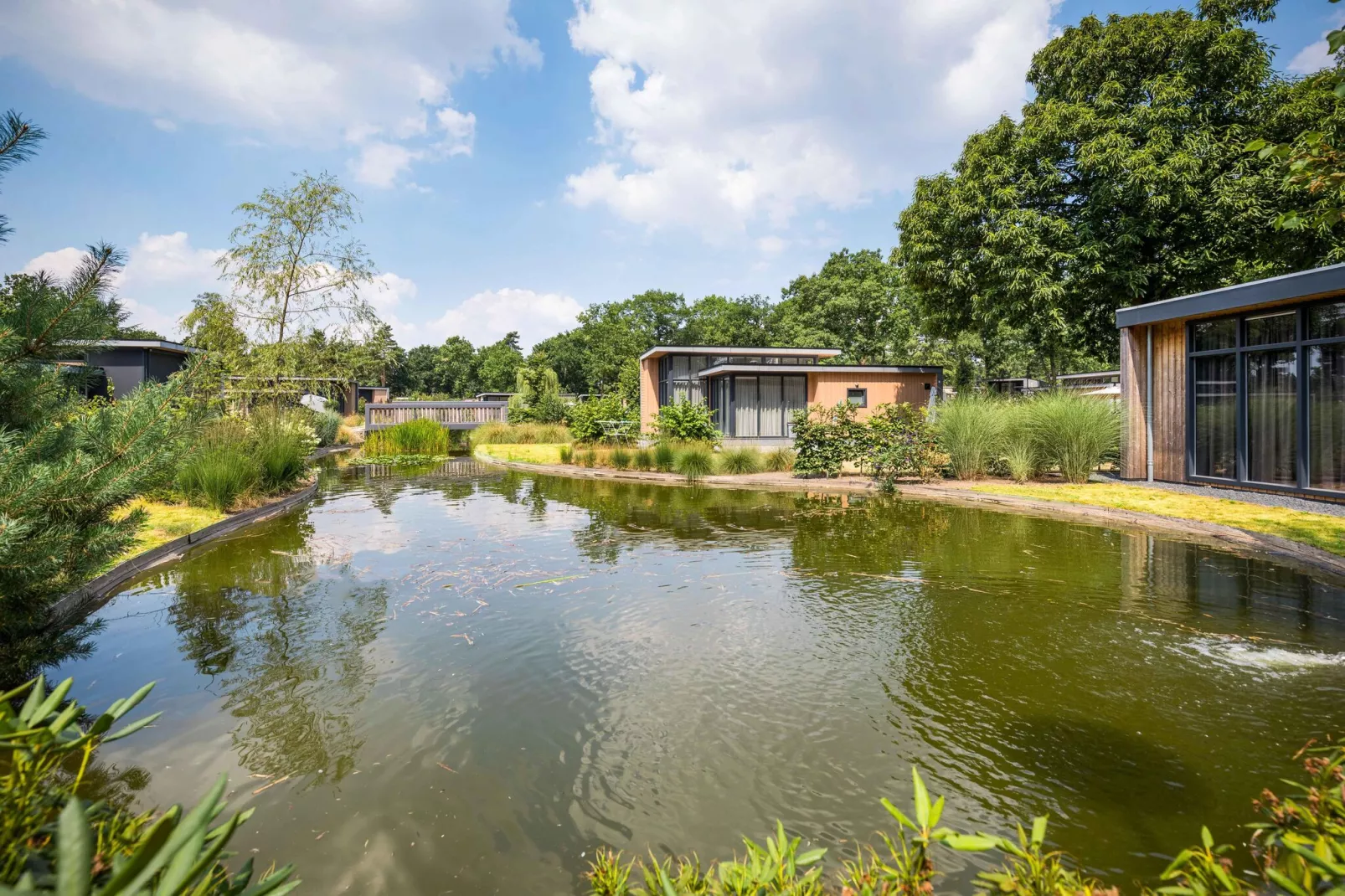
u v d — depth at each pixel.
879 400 17.95
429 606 4.60
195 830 0.72
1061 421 10.75
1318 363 8.20
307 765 2.52
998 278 14.66
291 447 10.80
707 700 3.08
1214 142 12.59
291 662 3.59
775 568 5.66
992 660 3.54
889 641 3.85
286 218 13.30
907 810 2.20
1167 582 5.11
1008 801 2.23
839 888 1.81
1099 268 13.18
